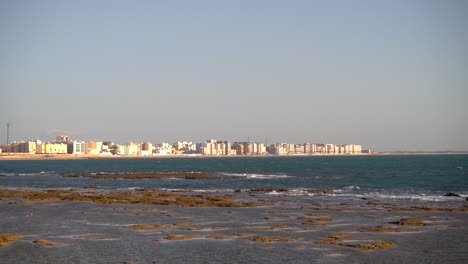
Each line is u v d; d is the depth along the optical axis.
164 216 47.47
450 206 55.75
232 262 28.38
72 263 28.06
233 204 57.31
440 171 141.75
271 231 38.50
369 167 180.62
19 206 56.31
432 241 34.41
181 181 109.00
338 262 28.47
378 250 31.50
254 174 135.38
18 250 31.22
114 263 28.06
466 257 29.75
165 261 28.55
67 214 48.84
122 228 39.81
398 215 47.81
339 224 42.09
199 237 35.75
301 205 57.22
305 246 32.59
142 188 86.31
